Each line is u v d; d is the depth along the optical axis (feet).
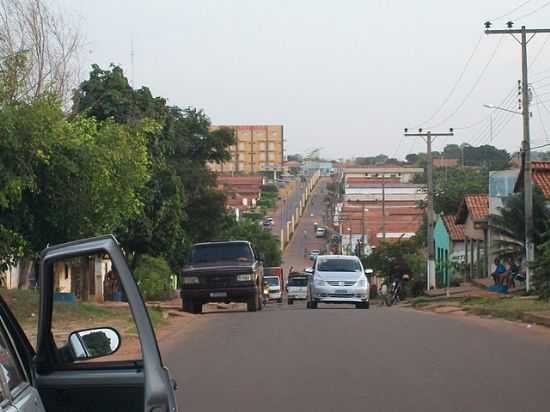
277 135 553.64
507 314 72.74
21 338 17.39
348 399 35.29
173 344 55.31
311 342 53.88
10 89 67.15
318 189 525.34
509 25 113.70
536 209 116.57
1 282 68.69
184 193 137.90
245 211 366.22
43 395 18.13
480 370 42.42
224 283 88.53
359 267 102.58
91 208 70.08
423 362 45.06
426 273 182.39
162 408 16.11
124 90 123.95
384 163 617.62
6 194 60.90
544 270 85.46
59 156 65.77
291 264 312.09
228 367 44.32
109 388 18.37
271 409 33.58
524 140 113.09
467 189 220.84
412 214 323.98
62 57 92.17
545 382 39.04
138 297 16.28
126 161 75.00
